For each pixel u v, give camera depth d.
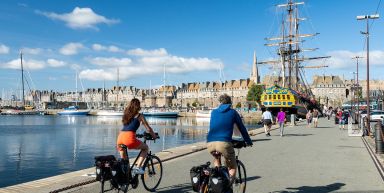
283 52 94.62
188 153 18.42
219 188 7.43
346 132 34.62
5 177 22.08
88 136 56.19
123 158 9.59
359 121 38.16
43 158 30.72
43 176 22.44
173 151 18.66
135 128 9.75
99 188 10.49
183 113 156.25
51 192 9.87
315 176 12.38
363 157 17.08
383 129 19.41
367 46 37.03
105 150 36.84
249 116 136.75
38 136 56.34
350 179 11.88
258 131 35.56
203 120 126.31
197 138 51.50
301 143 23.94
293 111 69.06
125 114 9.75
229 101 8.56
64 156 32.00
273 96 69.12
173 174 12.77
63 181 11.12
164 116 146.25
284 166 14.47
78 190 10.25
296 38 95.44
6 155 32.84
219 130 8.30
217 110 8.45
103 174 8.80
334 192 10.05
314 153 18.61
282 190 10.34
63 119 137.25
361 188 10.55
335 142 24.56
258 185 10.98
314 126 44.56
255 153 18.61
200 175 7.65
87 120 128.38
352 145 22.53
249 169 13.76
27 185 10.80
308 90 102.81
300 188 10.57
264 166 14.46
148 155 10.34
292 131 36.44
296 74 96.81
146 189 10.19
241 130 8.49
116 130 71.81
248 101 154.50
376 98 108.56
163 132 65.19
